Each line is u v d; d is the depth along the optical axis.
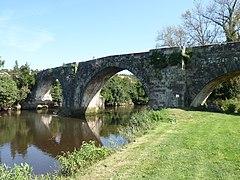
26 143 22.58
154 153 9.95
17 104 52.84
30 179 8.70
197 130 14.11
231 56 21.64
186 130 14.27
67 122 34.53
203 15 41.00
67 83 42.84
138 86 75.69
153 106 26.12
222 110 22.56
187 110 21.91
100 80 39.22
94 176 8.11
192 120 17.81
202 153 9.66
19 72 58.38
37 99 56.56
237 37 33.03
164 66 25.47
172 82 24.83
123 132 16.61
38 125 32.31
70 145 21.58
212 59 22.75
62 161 9.44
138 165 8.70
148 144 11.46
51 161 16.98
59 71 45.62
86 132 27.20
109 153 10.61
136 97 74.31
